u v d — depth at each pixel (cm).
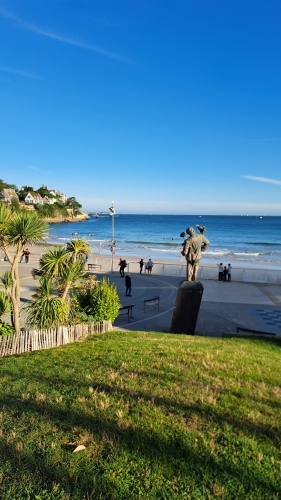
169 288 2025
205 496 284
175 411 433
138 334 1046
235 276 2377
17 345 803
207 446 353
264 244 6328
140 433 372
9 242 855
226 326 1332
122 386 514
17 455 329
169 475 306
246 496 286
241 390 527
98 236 8112
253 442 366
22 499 272
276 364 746
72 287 1068
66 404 450
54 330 866
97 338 945
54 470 308
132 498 276
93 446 348
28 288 1814
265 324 1380
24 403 456
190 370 618
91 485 290
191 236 1165
